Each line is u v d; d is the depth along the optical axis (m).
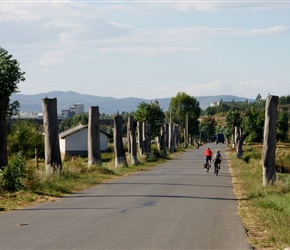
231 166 52.41
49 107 29.31
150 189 26.12
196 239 12.59
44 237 12.55
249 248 11.58
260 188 25.12
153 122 86.75
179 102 170.00
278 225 14.04
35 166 31.33
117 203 19.91
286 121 132.62
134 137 52.09
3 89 22.44
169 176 36.53
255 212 17.92
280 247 11.59
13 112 23.16
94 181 29.84
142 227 14.23
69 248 11.27
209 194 24.22
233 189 27.28
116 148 46.16
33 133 55.69
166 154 77.00
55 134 29.41
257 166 41.91
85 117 160.88
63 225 14.41
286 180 28.56
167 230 13.81
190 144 159.50
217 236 13.06
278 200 19.47
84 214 16.69
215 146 142.75
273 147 26.44
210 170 45.28
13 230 13.52
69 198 21.58
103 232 13.34
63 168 30.95
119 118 46.22
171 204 19.89
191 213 17.38
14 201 19.67
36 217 15.91
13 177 22.12
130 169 43.88
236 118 124.75
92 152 38.62
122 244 11.80
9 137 53.12
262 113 119.38
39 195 21.78
